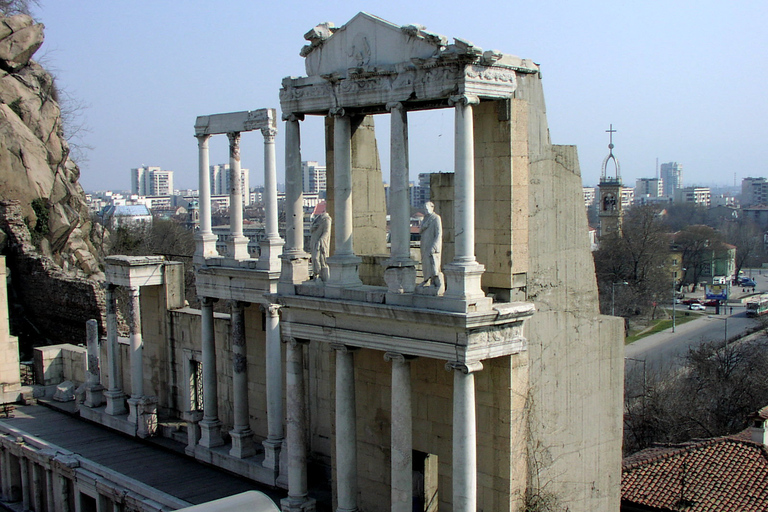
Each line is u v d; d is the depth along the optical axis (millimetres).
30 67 71812
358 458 26922
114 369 43750
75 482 34969
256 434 37875
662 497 31156
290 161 25500
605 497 25688
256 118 34688
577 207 24328
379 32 22656
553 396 23641
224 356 39656
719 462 32625
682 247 151500
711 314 115688
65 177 71500
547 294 23375
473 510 21281
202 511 13500
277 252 34344
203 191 37625
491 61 20891
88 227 74562
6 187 63250
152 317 44250
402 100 21969
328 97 23938
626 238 112250
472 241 20953
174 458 37844
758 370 58625
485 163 22469
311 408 33688
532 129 22688
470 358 20781
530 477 22969
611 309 99250
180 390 42906
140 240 85625
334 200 25359
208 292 36812
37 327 59406
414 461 26531
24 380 52125
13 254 60031
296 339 25750
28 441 38688
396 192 22266
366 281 26328
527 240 22594
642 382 57594
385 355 22766
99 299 54219
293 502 26219
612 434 25781
